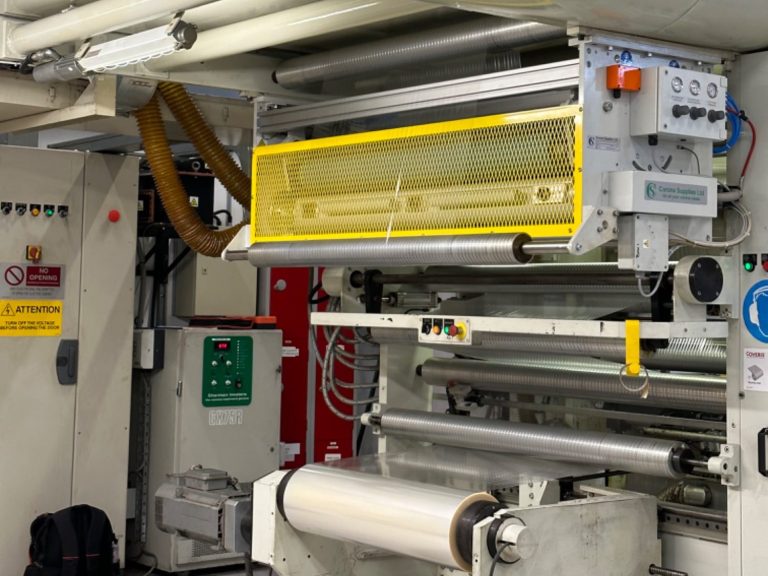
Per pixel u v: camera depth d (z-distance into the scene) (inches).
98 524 219.6
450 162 136.1
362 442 274.1
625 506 137.8
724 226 134.0
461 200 134.4
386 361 179.0
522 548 119.6
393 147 143.9
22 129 201.2
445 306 159.8
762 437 128.3
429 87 143.8
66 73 166.9
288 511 147.6
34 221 221.0
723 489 145.4
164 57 165.8
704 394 139.6
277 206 162.2
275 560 148.6
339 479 144.6
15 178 218.4
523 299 156.3
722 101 125.4
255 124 175.5
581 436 147.1
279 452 251.9
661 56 126.1
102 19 146.2
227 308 252.5
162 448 241.1
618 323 123.4
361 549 156.9
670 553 142.6
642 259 120.4
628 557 137.9
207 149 207.9
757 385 129.7
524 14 119.4
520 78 130.5
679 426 152.9
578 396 156.6
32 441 221.8
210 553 241.0
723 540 136.7
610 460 142.4
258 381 247.3
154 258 249.9
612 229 120.3
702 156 128.3
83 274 227.8
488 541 122.1
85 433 228.4
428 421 167.2
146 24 163.3
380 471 149.9
